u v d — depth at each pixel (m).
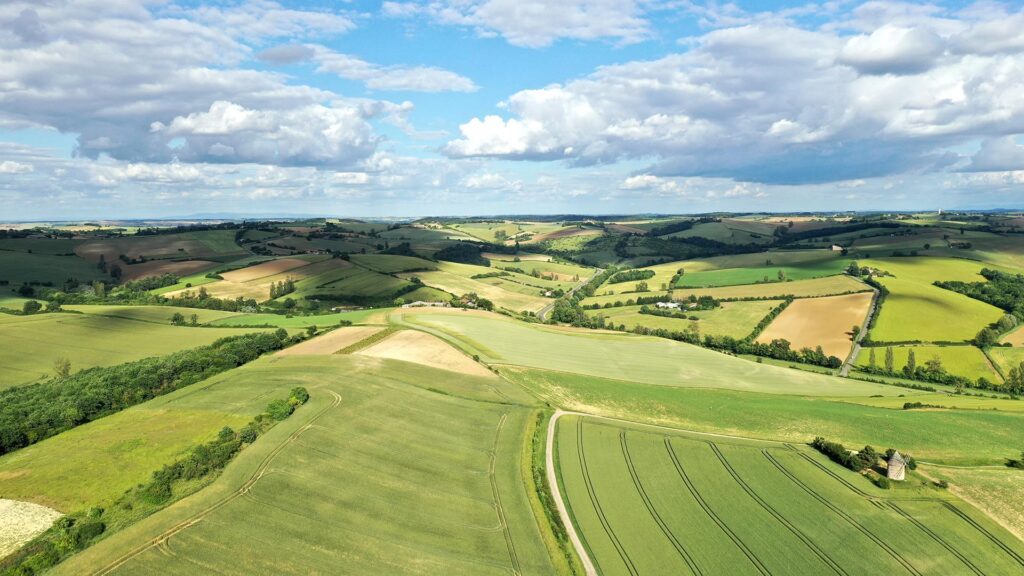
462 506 60.34
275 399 80.25
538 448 76.56
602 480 68.44
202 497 56.12
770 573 50.91
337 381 91.81
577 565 52.25
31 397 85.75
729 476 68.69
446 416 83.94
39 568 45.25
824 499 62.66
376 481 63.06
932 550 53.75
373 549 51.41
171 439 69.81
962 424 86.44
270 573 46.69
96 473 61.16
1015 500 62.03
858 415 90.25
